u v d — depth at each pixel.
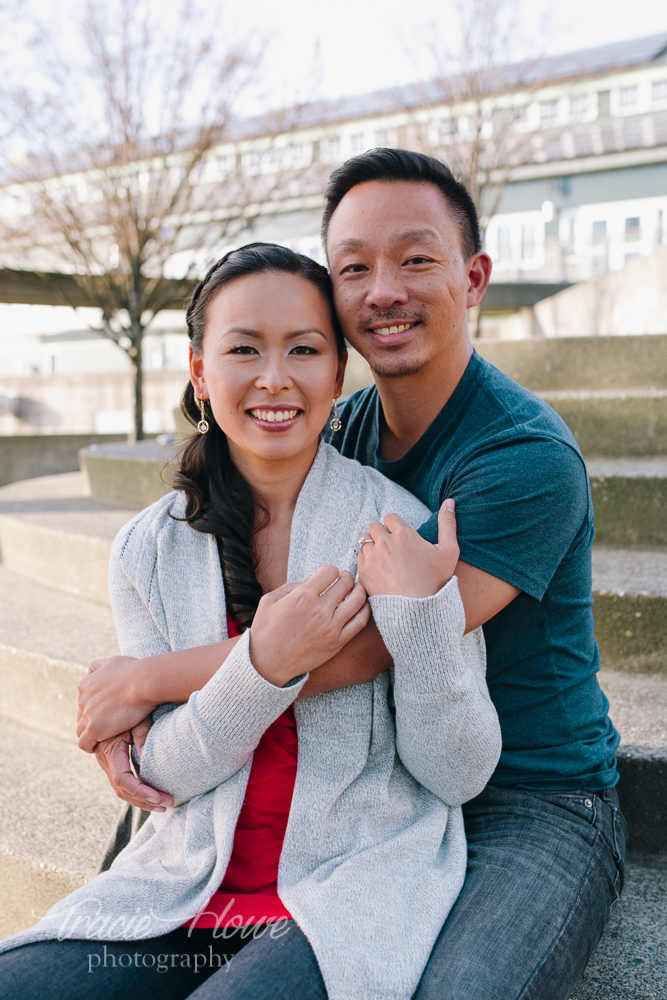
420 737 1.11
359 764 1.17
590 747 1.28
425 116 10.13
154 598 1.29
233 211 8.79
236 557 1.27
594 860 1.19
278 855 1.18
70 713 2.20
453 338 1.34
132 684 1.19
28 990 1.01
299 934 1.05
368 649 1.15
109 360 30.20
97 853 1.62
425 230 1.27
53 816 1.78
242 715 1.08
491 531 1.16
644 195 23.77
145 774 1.18
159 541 1.31
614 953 1.31
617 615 2.09
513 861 1.16
